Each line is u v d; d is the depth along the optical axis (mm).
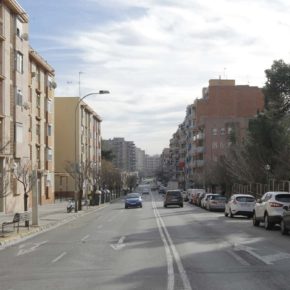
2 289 10391
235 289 9938
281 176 44844
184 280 10969
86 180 69500
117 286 10414
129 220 33938
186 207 57656
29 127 55469
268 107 43875
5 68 43594
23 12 47219
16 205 45844
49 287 10484
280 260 13992
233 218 35938
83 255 15758
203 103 123500
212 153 116625
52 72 66562
